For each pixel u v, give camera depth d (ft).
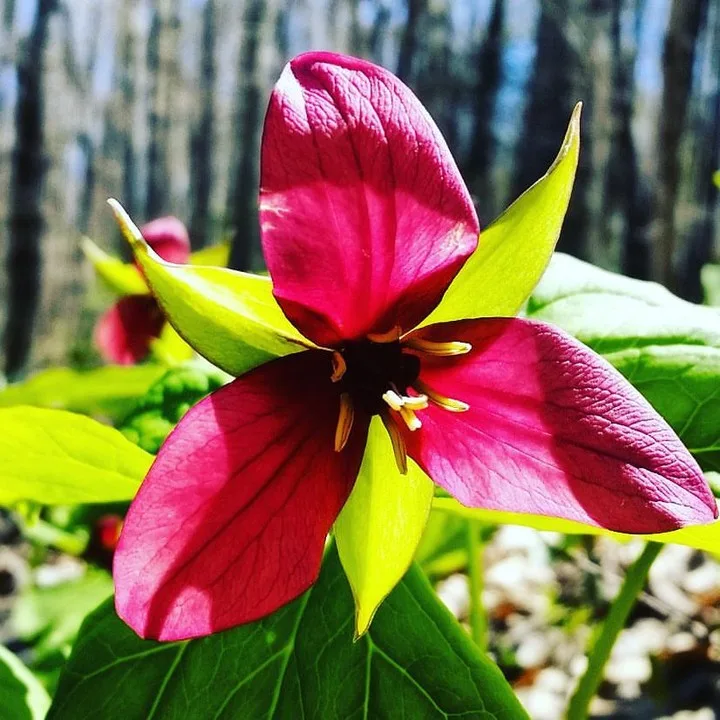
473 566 0.60
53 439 0.38
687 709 0.92
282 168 0.28
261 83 6.91
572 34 5.00
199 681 0.40
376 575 0.33
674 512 0.28
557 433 0.31
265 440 0.31
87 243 0.76
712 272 1.16
